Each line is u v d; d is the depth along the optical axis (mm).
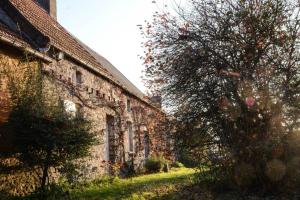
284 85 9930
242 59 10328
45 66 12328
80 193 11492
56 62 13180
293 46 10070
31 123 9984
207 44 10625
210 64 10562
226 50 10477
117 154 18188
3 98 10352
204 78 10602
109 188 12719
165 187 12617
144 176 17812
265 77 9961
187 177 15930
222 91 10336
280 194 9258
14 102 10148
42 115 10141
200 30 10695
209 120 10594
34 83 10516
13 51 10938
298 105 9773
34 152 10266
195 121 10758
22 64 11203
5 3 12484
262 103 9844
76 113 11242
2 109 10234
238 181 9594
